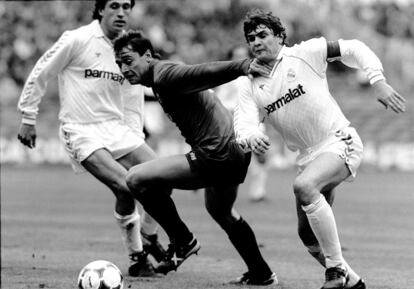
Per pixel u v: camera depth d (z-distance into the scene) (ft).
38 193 216.33
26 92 92.53
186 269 96.63
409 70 363.76
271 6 348.59
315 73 74.54
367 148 308.81
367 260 104.22
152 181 79.10
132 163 92.07
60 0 337.93
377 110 334.03
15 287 82.64
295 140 76.54
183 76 74.84
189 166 78.43
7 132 314.76
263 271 84.07
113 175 88.58
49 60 91.15
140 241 90.43
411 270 95.71
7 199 198.59
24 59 335.26
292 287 82.84
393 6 382.22
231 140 78.28
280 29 73.92
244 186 248.93
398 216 162.71
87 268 74.08
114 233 134.21
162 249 93.86
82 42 91.20
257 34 73.51
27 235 131.34
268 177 275.39
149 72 77.71
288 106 74.64
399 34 379.76
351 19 369.91
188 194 220.84
